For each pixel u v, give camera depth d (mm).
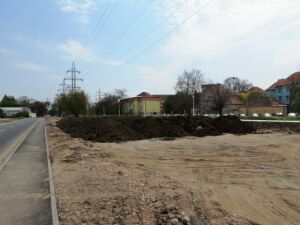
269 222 8680
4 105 188750
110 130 31047
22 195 9570
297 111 88375
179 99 93562
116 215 7699
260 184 13062
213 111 95500
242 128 37625
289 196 11375
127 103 133000
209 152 21719
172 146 25047
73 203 8641
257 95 106125
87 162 15367
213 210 9078
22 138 29516
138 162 17594
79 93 86250
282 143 25953
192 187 11891
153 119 37531
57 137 29875
